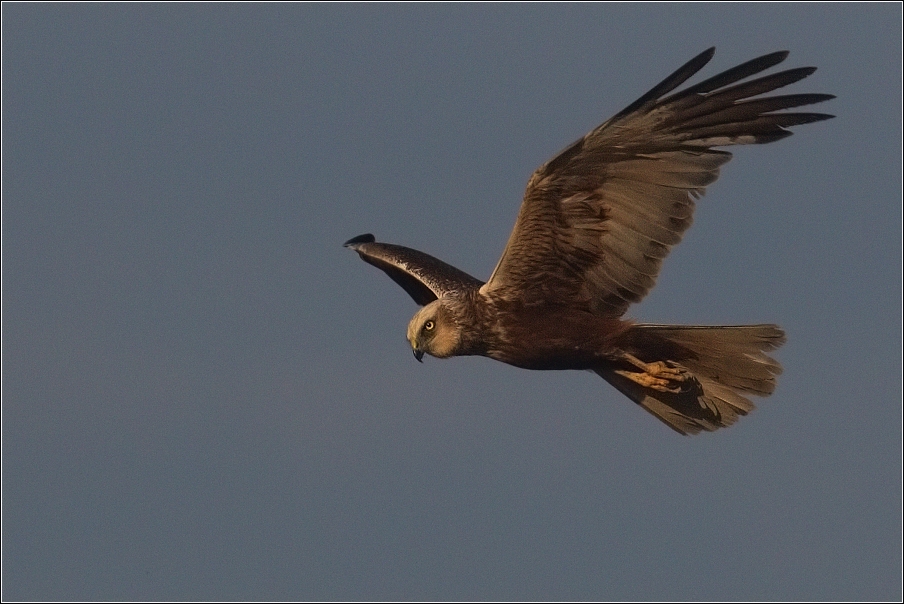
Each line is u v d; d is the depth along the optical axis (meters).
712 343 16.31
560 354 16.45
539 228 15.89
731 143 15.16
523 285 16.33
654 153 15.20
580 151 15.13
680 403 16.84
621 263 15.94
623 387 17.09
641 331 16.31
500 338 16.52
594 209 15.67
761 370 16.38
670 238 15.59
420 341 16.75
